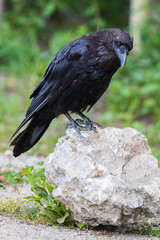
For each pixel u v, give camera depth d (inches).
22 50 1007.0
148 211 283.4
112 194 272.1
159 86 732.7
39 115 364.2
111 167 300.5
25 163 462.3
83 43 351.3
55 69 359.3
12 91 871.1
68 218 299.1
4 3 1149.1
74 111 372.8
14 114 721.6
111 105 738.2
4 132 620.1
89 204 275.7
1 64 1015.6
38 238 273.6
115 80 765.9
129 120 681.0
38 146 537.0
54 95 359.3
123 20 1127.0
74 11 1160.2
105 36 349.1
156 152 500.4
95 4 1053.8
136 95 732.7
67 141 304.8
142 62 820.6
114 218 276.2
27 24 1092.5
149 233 297.9
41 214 310.3
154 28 919.7
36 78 696.4
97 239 275.7
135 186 282.8
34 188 314.7
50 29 1140.5
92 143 306.0
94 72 349.7
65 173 288.4
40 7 1135.6
